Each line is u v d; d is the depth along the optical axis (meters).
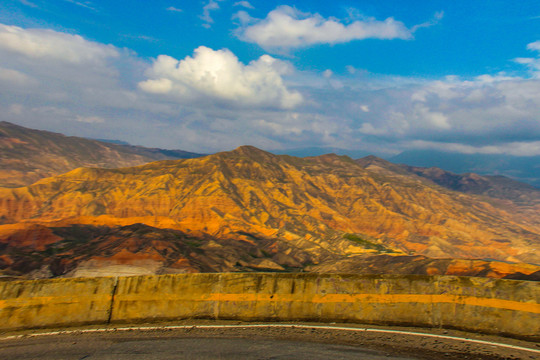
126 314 13.46
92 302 13.70
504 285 11.55
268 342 10.80
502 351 9.72
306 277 13.54
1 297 13.81
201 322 12.97
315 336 11.20
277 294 13.37
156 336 11.70
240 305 13.35
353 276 13.24
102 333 12.27
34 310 13.52
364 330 11.61
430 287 12.34
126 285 14.05
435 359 9.30
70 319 13.39
